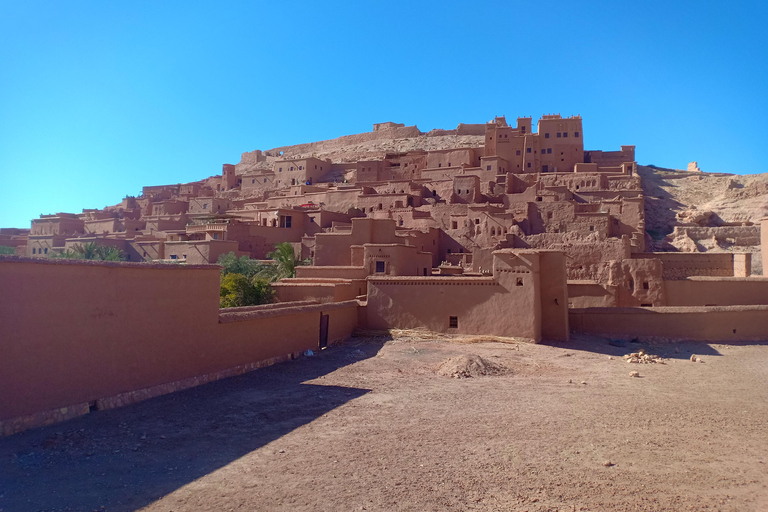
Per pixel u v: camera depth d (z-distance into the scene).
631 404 12.41
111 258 44.81
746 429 10.45
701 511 6.71
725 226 55.75
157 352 12.45
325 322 20.50
